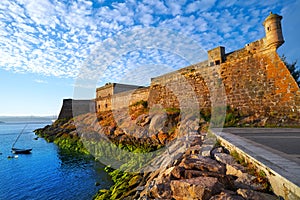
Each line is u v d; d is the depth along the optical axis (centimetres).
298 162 365
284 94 1156
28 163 1633
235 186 378
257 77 1302
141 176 797
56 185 1105
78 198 914
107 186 986
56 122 3803
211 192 341
